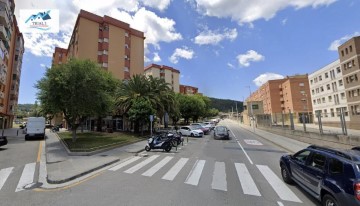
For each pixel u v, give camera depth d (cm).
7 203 620
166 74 9206
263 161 1238
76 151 1494
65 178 842
